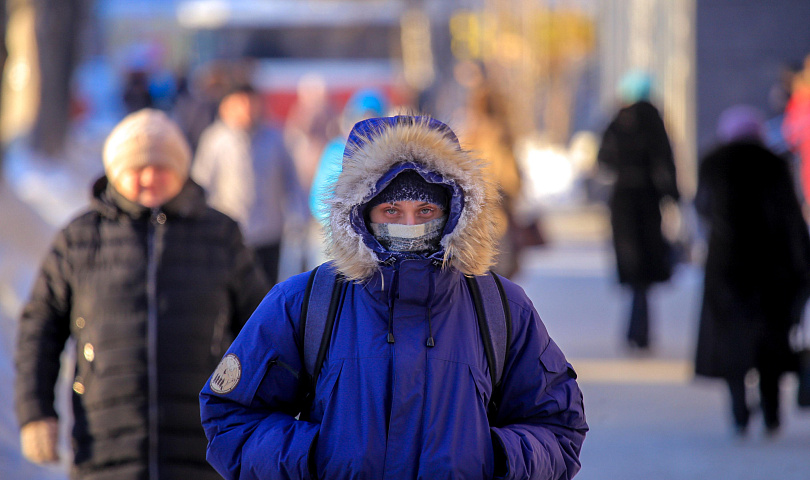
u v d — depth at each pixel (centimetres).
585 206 6725
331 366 824
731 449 2014
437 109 7675
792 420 2269
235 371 853
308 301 850
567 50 9294
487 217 852
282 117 8175
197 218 1226
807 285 2097
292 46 8244
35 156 6134
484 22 8369
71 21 6475
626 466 1902
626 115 2875
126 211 1205
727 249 2097
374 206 851
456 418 809
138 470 1147
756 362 2097
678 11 4922
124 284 1176
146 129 1202
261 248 2455
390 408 812
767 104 4750
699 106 4800
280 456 812
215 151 2453
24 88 6369
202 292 1199
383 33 8269
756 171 2091
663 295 3800
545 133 9438
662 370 2673
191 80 6538
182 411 1166
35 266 2962
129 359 1159
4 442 1708
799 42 4766
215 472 1173
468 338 838
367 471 798
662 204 2894
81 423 1166
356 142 872
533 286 3978
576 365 2728
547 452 842
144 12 8406
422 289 820
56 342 1209
